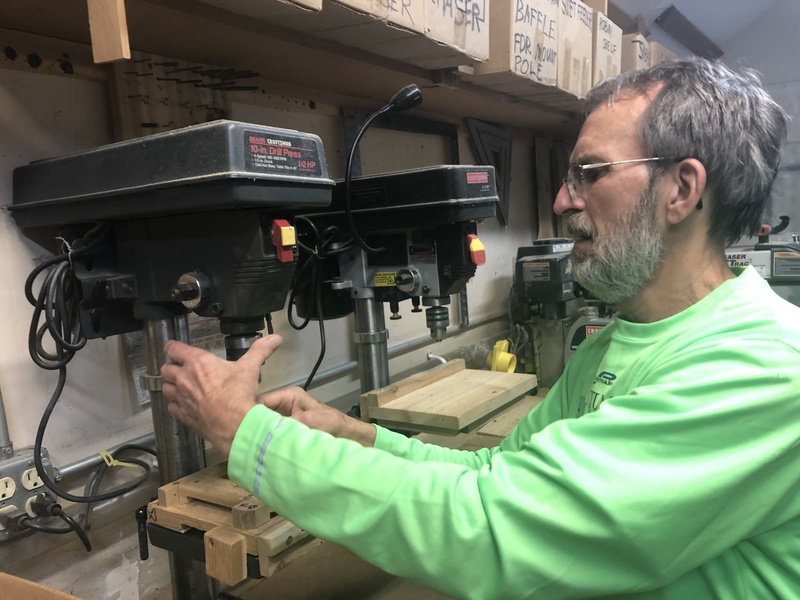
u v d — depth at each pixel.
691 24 3.03
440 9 1.16
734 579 0.60
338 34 1.11
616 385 0.72
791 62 3.32
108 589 1.11
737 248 2.21
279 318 1.46
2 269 0.98
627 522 0.53
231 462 0.66
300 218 1.13
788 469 0.57
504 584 0.56
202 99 1.25
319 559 1.06
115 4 0.70
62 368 0.92
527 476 0.58
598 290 0.74
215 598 1.03
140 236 0.87
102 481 1.11
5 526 0.95
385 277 1.23
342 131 1.63
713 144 0.64
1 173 0.97
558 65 1.61
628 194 0.67
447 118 2.06
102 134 1.11
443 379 1.36
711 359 0.60
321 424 0.87
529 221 2.65
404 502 0.60
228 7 0.95
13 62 0.98
